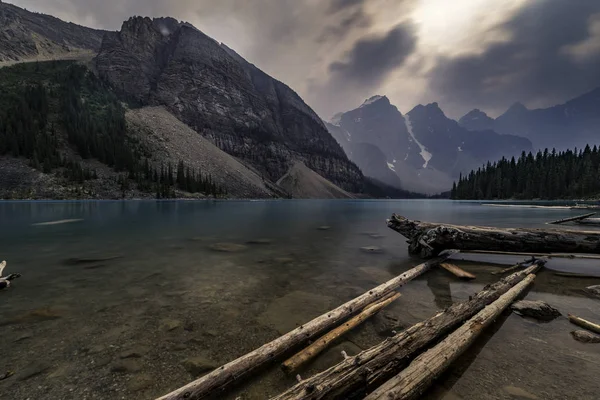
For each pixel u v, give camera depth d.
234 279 9.40
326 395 3.45
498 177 148.12
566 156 136.38
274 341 4.91
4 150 97.69
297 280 9.28
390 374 3.99
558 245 11.23
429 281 9.20
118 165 116.81
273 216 41.66
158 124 176.62
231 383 4.08
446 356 4.22
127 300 7.37
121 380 4.10
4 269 10.69
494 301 6.66
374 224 29.83
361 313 6.23
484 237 11.68
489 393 3.70
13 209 48.72
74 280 9.20
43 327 5.72
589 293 7.91
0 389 3.82
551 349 4.83
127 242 17.47
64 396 3.72
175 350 4.92
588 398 3.56
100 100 161.38
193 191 128.00
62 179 96.25
